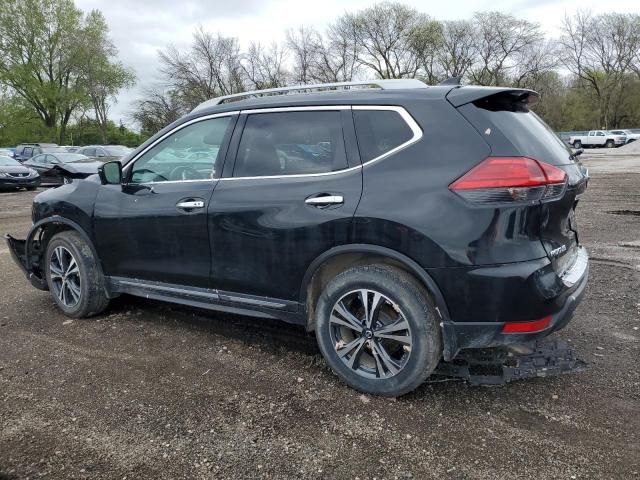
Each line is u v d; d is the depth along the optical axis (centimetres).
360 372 305
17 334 404
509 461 243
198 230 348
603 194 1213
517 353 325
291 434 267
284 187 315
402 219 274
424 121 283
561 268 286
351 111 305
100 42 5047
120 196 395
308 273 310
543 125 323
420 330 280
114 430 272
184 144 372
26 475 237
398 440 260
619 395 298
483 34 5494
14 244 484
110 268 411
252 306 340
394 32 5247
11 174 1781
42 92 4922
